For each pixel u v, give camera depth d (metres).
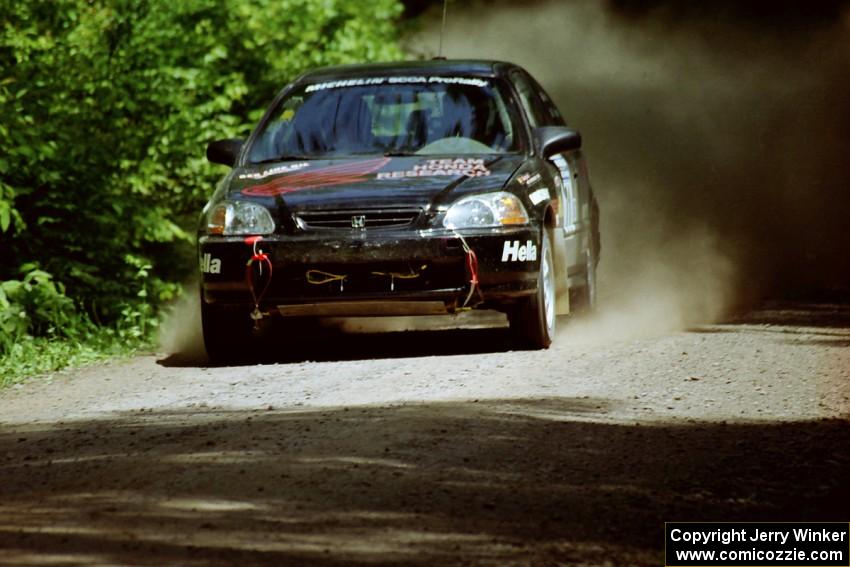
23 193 42.59
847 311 42.91
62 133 43.53
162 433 26.61
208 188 49.53
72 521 20.38
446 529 19.64
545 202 37.03
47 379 36.25
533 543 19.11
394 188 35.62
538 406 28.08
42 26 47.06
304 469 22.94
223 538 19.27
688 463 23.39
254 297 35.38
